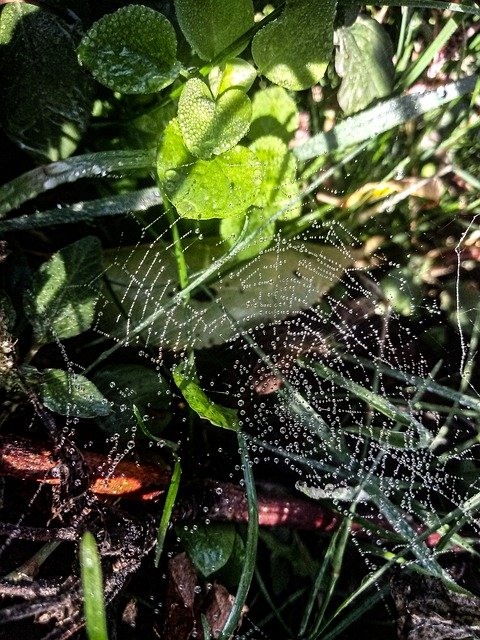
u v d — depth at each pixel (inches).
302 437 5.2
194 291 4.9
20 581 3.9
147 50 4.1
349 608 4.8
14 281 4.7
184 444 4.8
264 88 5.0
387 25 5.6
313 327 5.2
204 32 4.3
